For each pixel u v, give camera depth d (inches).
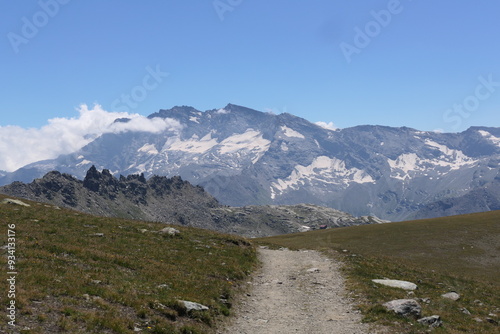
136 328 770.8
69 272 981.8
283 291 1317.7
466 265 2486.5
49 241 1307.8
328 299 1220.5
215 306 1006.4
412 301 1081.4
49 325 684.1
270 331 926.4
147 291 986.1
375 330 921.5
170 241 1825.8
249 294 1246.3
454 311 1178.6
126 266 1205.7
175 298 964.0
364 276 1529.3
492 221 3481.8
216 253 1743.4
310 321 1005.2
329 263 1825.8
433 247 2898.6
